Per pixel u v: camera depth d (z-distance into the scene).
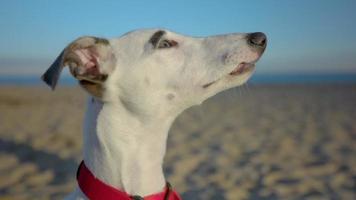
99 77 0.60
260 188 1.28
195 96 0.64
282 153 1.76
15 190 1.30
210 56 0.65
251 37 0.65
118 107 0.60
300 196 1.20
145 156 0.60
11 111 3.67
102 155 0.59
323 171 1.46
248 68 0.65
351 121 2.74
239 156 1.72
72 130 2.42
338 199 1.17
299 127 2.54
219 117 3.21
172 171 1.48
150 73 0.62
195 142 2.07
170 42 0.65
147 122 0.60
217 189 1.27
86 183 0.59
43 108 3.93
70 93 6.10
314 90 6.29
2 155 1.81
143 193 0.59
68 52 0.58
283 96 5.24
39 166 1.60
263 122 2.83
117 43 0.64
